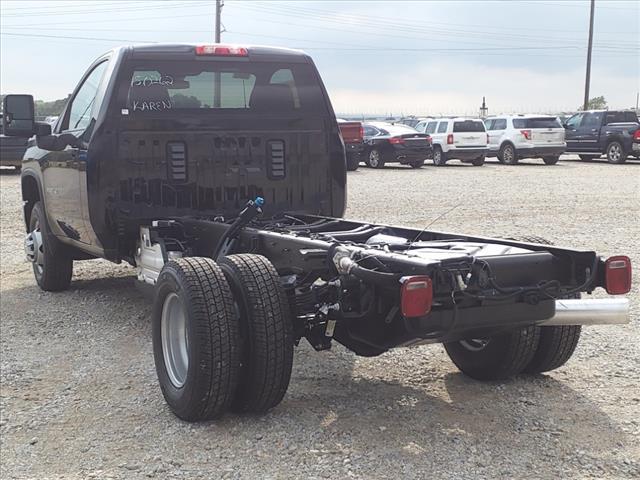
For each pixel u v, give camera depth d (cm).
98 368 565
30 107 723
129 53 632
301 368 554
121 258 658
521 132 2869
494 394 498
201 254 599
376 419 456
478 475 384
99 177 623
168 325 469
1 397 507
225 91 662
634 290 787
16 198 1655
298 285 464
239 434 436
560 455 407
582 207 1516
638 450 413
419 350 597
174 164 642
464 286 389
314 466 396
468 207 1516
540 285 415
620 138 2866
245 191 664
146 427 451
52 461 410
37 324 688
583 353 587
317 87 689
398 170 2627
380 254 413
